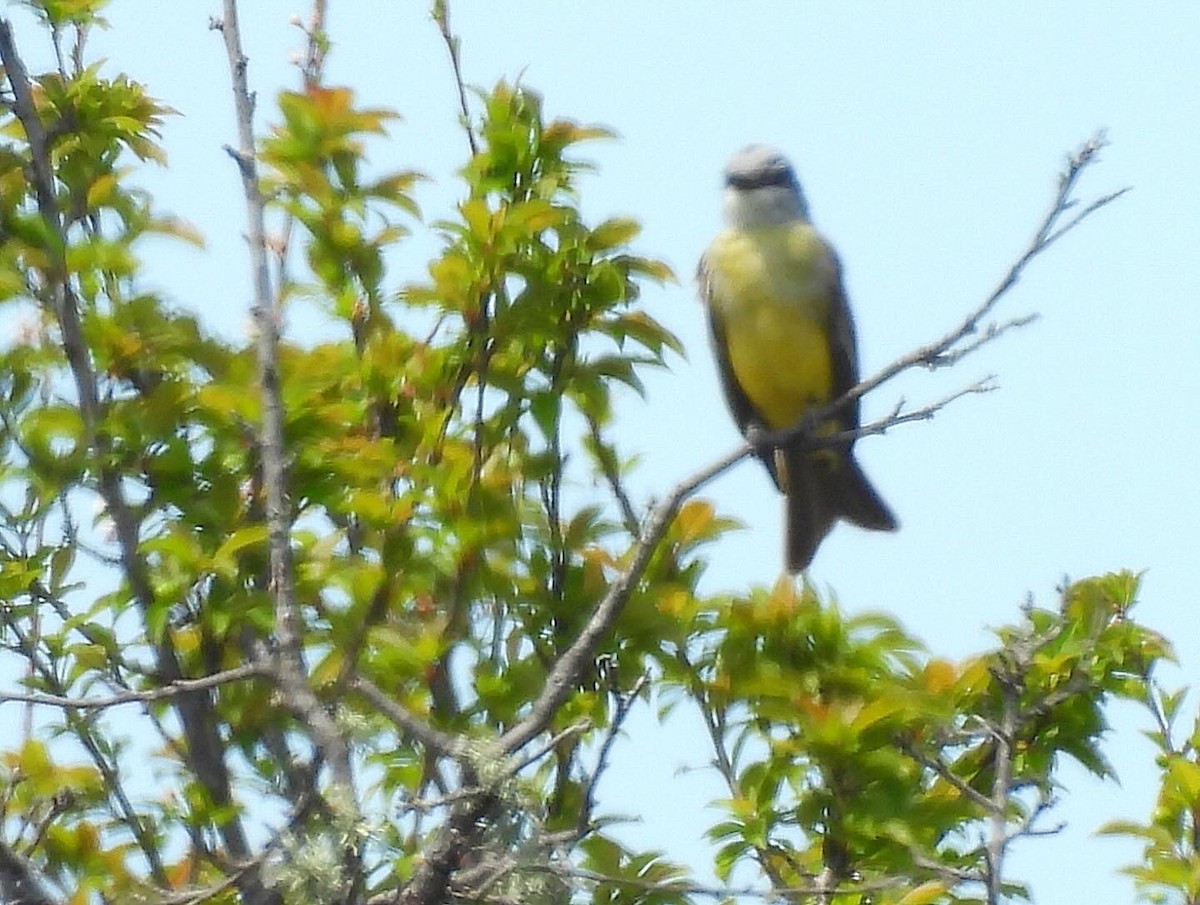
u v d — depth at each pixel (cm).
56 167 1139
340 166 1090
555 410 1043
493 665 1012
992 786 1061
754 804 1041
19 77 1082
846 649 1070
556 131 1082
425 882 843
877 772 1009
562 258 1049
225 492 985
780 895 934
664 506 947
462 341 1048
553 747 843
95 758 1022
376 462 988
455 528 991
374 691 867
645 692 1038
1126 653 1104
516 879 852
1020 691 884
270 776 1037
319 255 1086
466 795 834
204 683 844
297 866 815
